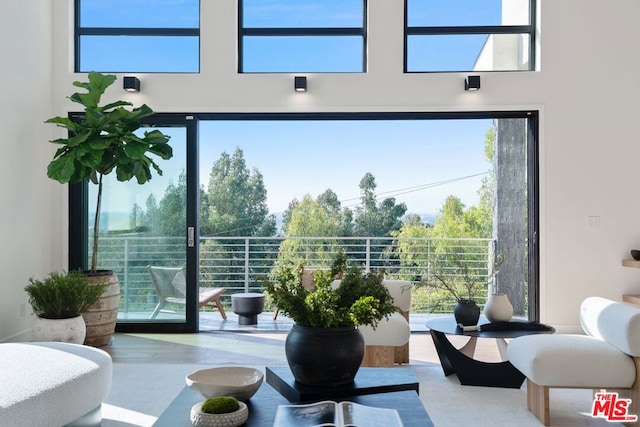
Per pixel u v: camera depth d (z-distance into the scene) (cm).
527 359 293
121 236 544
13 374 227
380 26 530
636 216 512
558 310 514
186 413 190
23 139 484
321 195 1128
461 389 355
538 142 520
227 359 429
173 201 542
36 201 506
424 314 690
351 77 530
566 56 518
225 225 1130
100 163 467
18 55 474
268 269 1109
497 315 382
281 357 435
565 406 319
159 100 534
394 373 227
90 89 471
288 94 533
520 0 544
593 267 513
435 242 1062
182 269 540
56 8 538
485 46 544
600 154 515
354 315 202
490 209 1083
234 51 535
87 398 241
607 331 293
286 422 173
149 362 420
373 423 170
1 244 447
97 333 468
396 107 528
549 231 515
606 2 516
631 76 514
